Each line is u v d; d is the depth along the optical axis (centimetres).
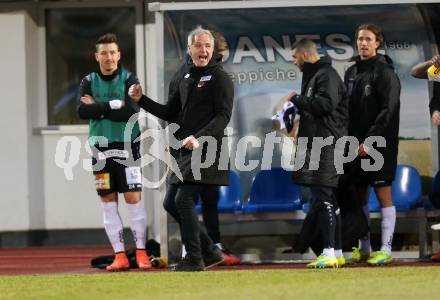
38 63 4834
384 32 3509
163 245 3316
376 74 3183
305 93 3081
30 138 4800
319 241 3256
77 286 2644
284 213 3438
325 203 3069
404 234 3481
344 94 3109
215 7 3300
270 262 3419
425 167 3519
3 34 4797
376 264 3191
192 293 2414
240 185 3553
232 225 3547
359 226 3234
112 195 3253
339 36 3525
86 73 4856
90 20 4869
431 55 3503
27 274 3191
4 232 4797
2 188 4806
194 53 2952
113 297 2386
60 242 4794
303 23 3522
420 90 3509
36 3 4819
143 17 4784
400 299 2250
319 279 2700
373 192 3484
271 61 3534
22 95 4794
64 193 4788
